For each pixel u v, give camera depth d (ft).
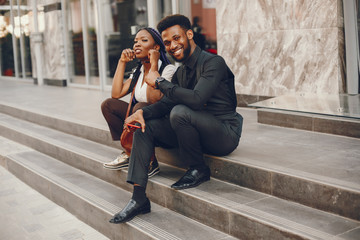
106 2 27.78
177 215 10.56
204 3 20.98
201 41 21.38
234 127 10.80
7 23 42.11
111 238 11.00
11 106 23.94
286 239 8.20
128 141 11.47
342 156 11.00
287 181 9.59
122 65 12.26
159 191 11.15
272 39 17.34
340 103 13.50
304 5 16.07
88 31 30.30
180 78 10.77
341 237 7.80
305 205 9.32
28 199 14.24
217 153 10.91
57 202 13.60
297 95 15.46
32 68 37.35
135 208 10.34
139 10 25.04
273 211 9.07
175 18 10.27
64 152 15.74
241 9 18.33
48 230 11.81
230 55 19.16
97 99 25.23
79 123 17.49
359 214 8.39
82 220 12.26
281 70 17.21
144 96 11.69
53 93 29.50
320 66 15.94
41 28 35.32
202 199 9.89
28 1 37.11
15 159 16.83
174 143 11.23
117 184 12.92
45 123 20.43
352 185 8.73
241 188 10.52
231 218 9.24
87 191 12.64
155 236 9.46
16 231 11.89
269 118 15.31
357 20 15.44
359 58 15.58
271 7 17.15
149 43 11.27
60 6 32.83
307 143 12.51
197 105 9.97
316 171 9.75
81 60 31.78
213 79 10.06
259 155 11.26
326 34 15.60
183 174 11.80
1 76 45.21
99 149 15.37
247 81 18.63
